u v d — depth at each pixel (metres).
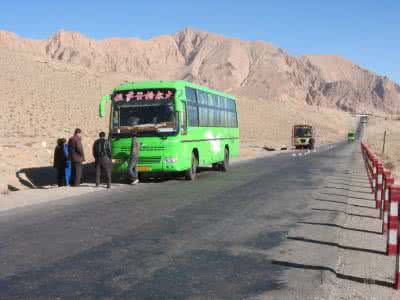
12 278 6.77
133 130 18.03
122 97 18.33
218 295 6.13
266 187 17.47
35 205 13.22
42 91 88.44
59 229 10.02
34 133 54.91
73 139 17.56
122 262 7.59
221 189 16.81
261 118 128.88
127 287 6.41
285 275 6.96
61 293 6.16
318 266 7.43
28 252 8.16
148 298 6.00
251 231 9.91
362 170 25.86
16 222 10.79
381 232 10.05
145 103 18.16
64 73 106.12
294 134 59.09
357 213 12.34
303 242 8.99
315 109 199.38
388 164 30.67
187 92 19.00
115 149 18.22
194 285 6.50
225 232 9.80
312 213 12.09
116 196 15.01
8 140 43.84
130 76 131.62
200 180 19.88
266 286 6.48
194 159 19.91
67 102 86.56
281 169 26.11
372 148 57.53
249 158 37.50
